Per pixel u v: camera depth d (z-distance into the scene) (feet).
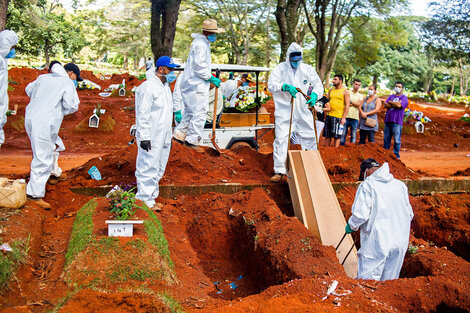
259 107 37.83
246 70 36.01
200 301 17.75
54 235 20.79
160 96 22.54
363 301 15.62
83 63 239.50
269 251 21.13
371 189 19.16
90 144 51.06
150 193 23.77
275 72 27.78
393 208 19.16
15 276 16.44
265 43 168.14
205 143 35.09
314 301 15.78
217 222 25.29
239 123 36.47
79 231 19.70
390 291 16.75
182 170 28.55
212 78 29.09
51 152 22.53
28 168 37.17
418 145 62.80
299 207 24.81
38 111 21.89
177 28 162.20
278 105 28.09
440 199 29.91
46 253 19.15
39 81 22.25
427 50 111.96
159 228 21.49
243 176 29.53
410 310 16.20
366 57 159.74
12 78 90.74
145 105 21.99
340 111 36.83
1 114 23.17
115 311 14.33
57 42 167.12
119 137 54.24
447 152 59.41
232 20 148.66
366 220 19.11
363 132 41.60
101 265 17.40
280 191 28.12
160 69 22.82
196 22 150.30
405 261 21.53
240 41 162.40
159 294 16.29
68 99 22.22
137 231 19.72
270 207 24.34
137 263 17.79
